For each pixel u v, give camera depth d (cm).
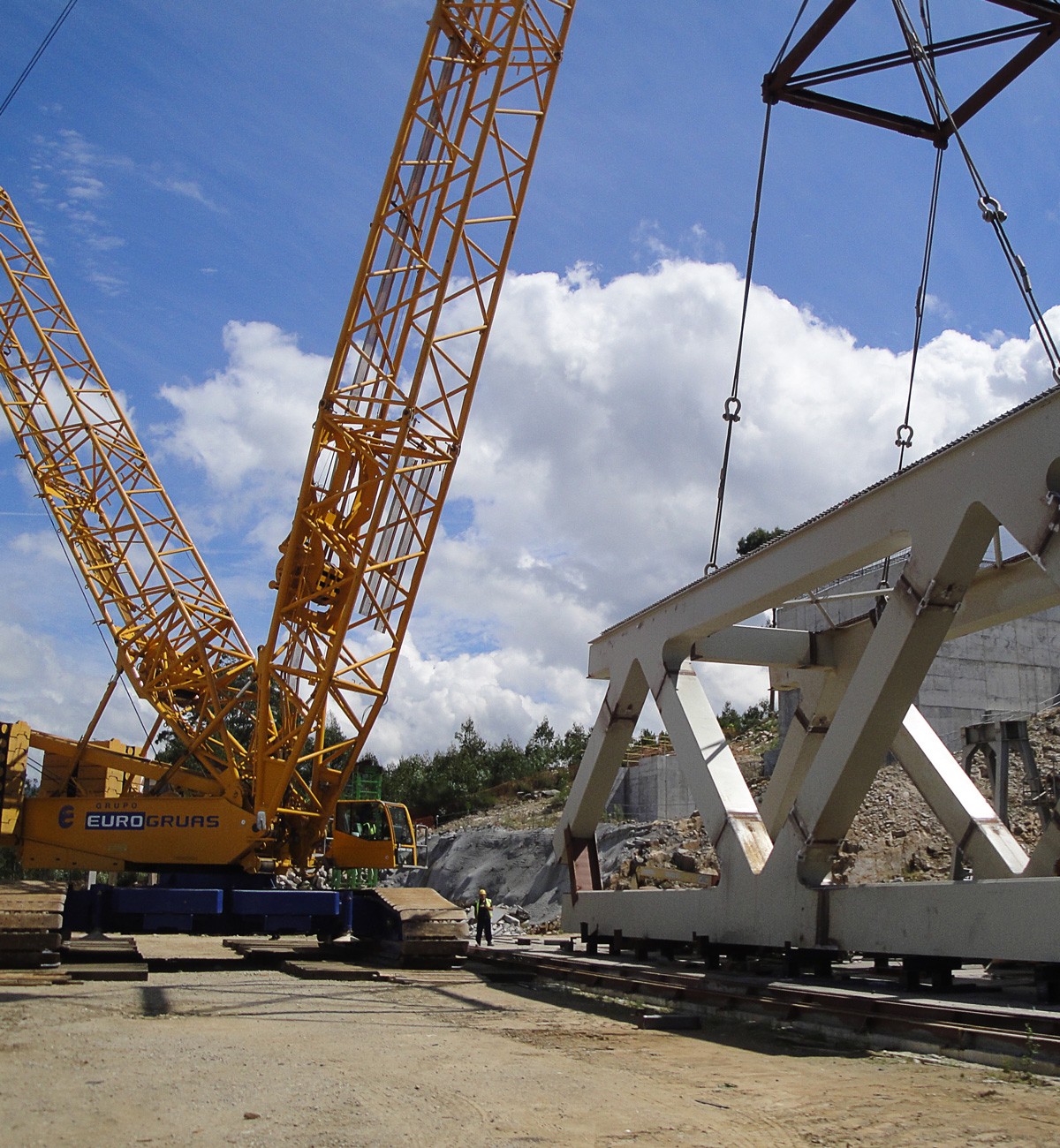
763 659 1716
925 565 1195
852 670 1700
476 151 2053
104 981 1467
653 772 4378
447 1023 1098
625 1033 1024
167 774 2278
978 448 1137
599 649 1952
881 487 1273
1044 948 971
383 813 2289
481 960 1927
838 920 1241
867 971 1400
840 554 1330
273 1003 1238
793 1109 676
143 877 2939
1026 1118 652
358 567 2148
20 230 2978
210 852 2105
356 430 2148
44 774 2270
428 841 4712
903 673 1218
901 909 1148
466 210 2052
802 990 1142
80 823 2127
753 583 1479
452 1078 768
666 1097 712
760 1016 1118
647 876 1967
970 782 1504
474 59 2081
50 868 2117
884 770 2845
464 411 2159
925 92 1370
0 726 2116
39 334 2909
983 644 2998
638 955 1672
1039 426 1061
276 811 2159
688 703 1633
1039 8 1352
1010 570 1429
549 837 4066
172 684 2573
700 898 1527
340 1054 870
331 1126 610
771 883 1362
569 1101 692
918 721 1580
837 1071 816
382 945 1938
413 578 2217
